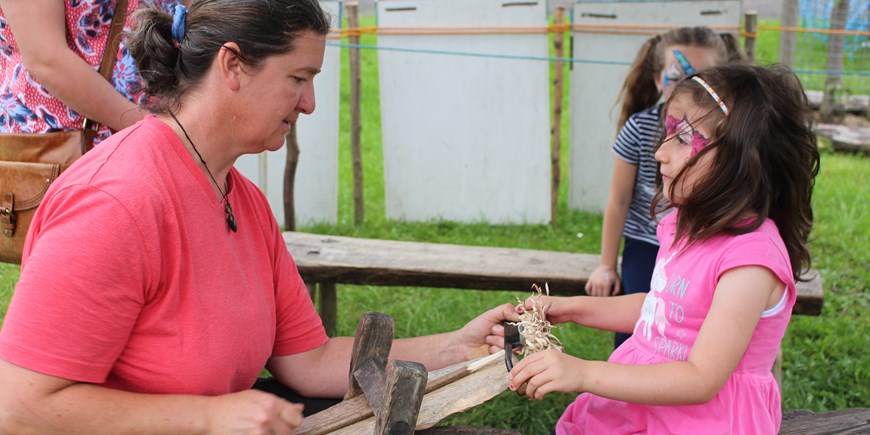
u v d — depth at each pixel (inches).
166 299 66.7
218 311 69.9
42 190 87.7
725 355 72.0
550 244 222.1
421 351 87.7
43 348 61.4
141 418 64.8
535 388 70.9
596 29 230.4
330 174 233.3
